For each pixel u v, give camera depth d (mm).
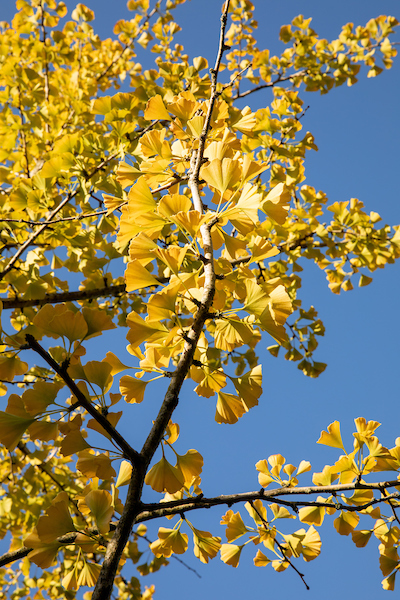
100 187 2572
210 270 1907
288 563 2143
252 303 1896
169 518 2109
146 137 2107
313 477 2131
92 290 3127
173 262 1876
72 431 1841
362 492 2090
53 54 4113
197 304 1908
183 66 3045
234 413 1969
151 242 1902
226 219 1963
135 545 3295
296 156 3141
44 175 2580
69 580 1932
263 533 2152
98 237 2984
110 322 1837
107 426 1783
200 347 2018
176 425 1974
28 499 3314
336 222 3443
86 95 3971
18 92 3537
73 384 1780
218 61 2129
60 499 1830
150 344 1909
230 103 3547
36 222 2715
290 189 3449
